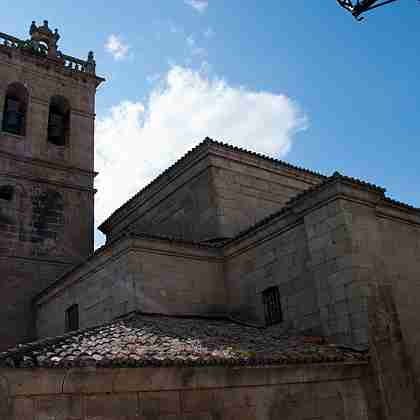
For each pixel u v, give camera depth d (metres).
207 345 11.60
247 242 17.34
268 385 11.21
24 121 27.34
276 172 22.33
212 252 18.06
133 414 9.39
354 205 14.47
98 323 17.36
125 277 16.23
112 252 17.08
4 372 8.38
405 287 15.14
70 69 29.61
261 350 11.73
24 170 25.70
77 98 29.33
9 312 23.03
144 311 15.70
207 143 20.55
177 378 10.03
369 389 12.56
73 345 10.36
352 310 13.36
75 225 26.33
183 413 9.95
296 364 11.47
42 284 24.30
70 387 8.90
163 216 22.78
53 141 28.62
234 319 17.28
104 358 9.30
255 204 20.97
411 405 12.97
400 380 13.05
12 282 23.59
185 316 16.45
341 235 14.01
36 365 8.62
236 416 10.55
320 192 14.71
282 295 15.77
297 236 15.66
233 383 10.74
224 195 20.17
